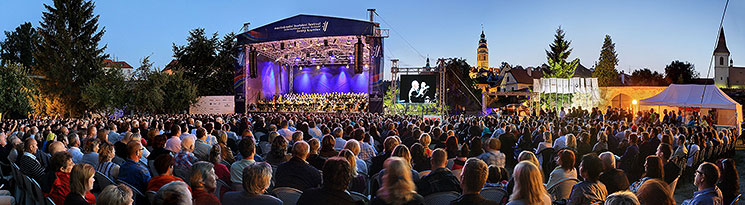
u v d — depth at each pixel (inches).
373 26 1133.1
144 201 198.5
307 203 132.6
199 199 153.9
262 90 1371.8
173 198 124.9
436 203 165.2
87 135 380.5
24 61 2223.2
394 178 126.9
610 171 179.3
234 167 218.7
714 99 903.7
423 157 237.0
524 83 3048.7
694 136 405.4
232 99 1317.7
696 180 173.6
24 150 262.2
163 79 1272.1
